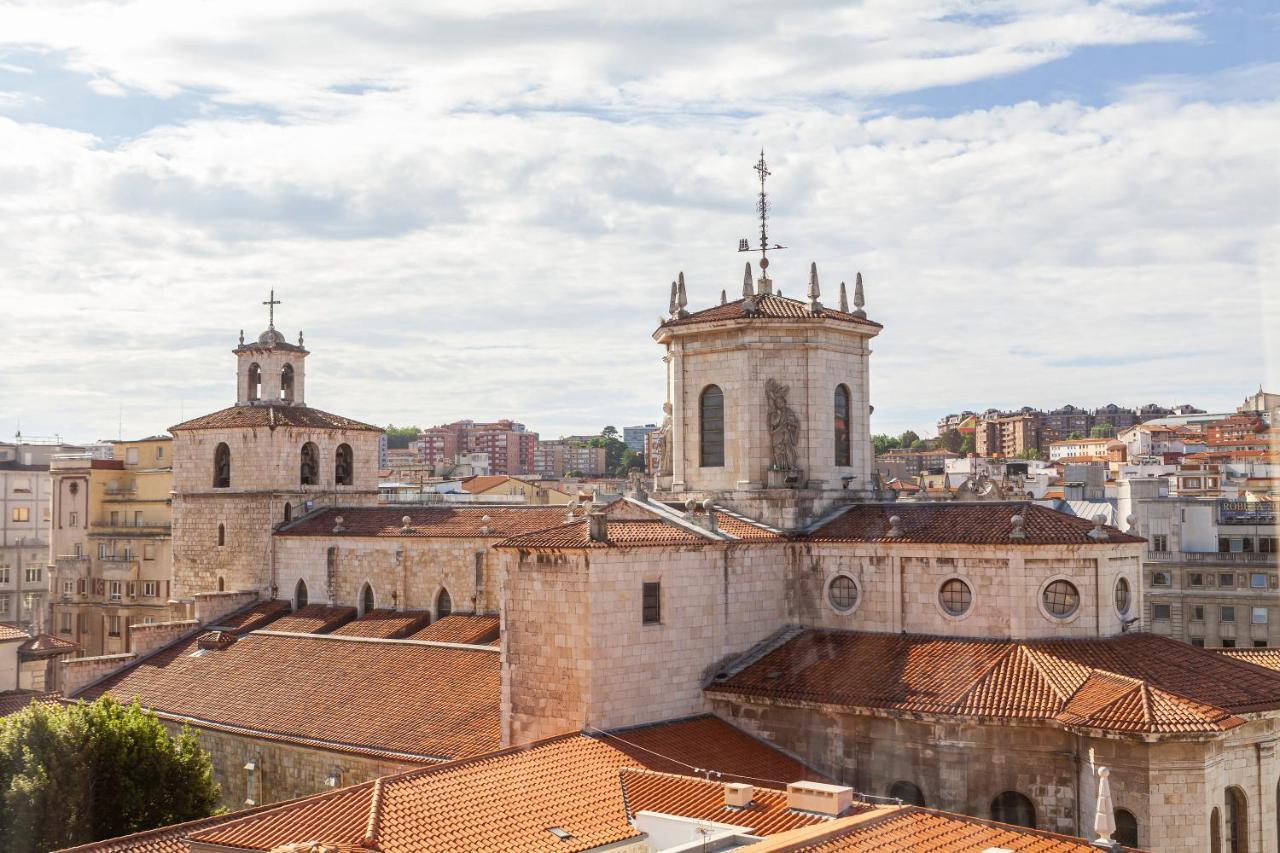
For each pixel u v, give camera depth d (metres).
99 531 123.56
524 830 43.66
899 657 56.50
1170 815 47.09
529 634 56.19
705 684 58.16
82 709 61.53
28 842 57.28
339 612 88.12
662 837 43.81
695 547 57.53
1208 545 110.69
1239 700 50.59
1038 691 51.34
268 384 101.12
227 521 96.75
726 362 64.88
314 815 43.97
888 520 61.25
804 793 43.50
